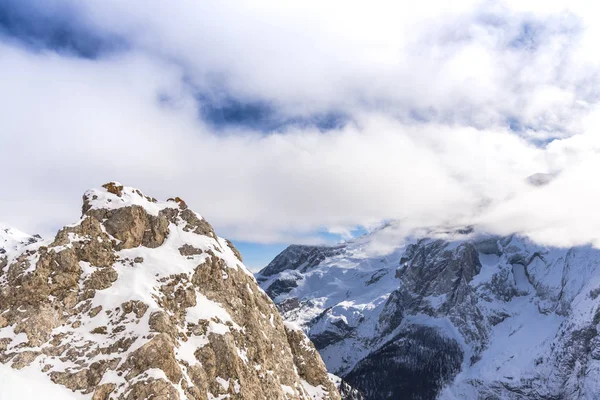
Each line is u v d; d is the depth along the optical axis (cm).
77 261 8225
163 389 6612
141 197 10206
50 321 7369
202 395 7281
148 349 6988
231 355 7981
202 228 10338
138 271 8581
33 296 7506
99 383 6750
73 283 7950
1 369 6531
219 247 10194
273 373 9056
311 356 11144
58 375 6762
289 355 10200
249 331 9056
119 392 6631
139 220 9475
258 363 8731
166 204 10544
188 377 7231
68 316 7575
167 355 7025
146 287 8162
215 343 7969
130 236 9162
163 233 9694
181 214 10412
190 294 8556
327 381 11031
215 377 7700
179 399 6656
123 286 8144
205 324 8138
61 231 8438
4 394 5912
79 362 6975
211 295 9038
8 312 7306
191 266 9169
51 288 7694
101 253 8562
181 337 7750
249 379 8225
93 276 8156
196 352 7731
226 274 9612
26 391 6144
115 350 7144
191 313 8269
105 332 7400
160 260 8962
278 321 10681
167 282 8550
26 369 6712
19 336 7050
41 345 7062
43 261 7869
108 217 9206
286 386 9262
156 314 7519
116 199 9488
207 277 9219
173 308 8225
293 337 11219
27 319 7262
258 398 8119
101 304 7756
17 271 7706
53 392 6444
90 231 8712
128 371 6856
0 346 6900
